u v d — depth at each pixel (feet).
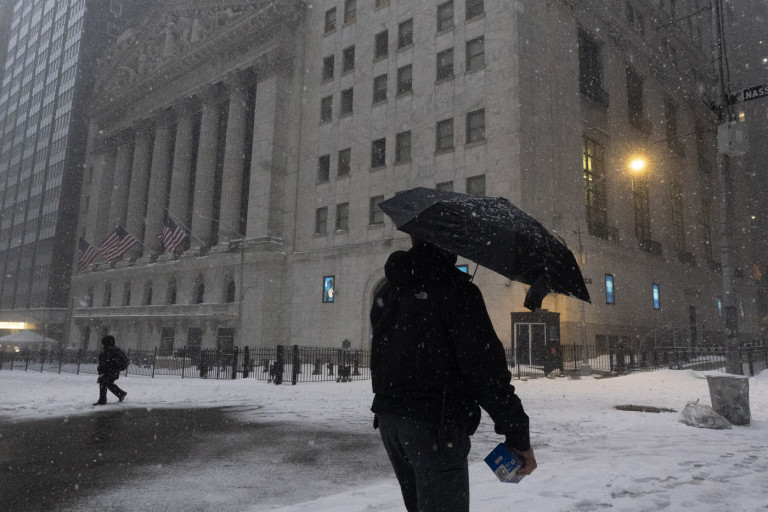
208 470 19.57
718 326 166.09
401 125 122.62
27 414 35.63
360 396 49.21
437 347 6.36
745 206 211.20
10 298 271.08
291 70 152.76
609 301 115.14
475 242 6.77
